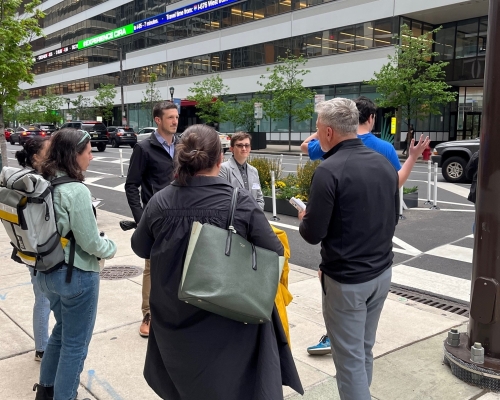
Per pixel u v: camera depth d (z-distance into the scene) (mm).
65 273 2613
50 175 2611
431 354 3791
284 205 9945
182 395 2088
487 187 3178
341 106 2580
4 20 10680
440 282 5695
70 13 63875
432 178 15820
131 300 4930
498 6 3039
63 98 61469
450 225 8680
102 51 58094
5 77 10727
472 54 30516
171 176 4059
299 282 5617
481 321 3305
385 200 2531
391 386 3326
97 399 3158
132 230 8219
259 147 35156
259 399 1998
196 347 2010
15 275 5648
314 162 10695
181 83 47125
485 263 3242
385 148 3236
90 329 2795
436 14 29516
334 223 2500
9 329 4188
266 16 37938
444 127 33250
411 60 25703
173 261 2043
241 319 1964
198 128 2135
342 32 32906
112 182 15484
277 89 33156
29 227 2490
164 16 47656
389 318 4543
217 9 42188
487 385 3270
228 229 1984
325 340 3807
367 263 2498
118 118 57438
